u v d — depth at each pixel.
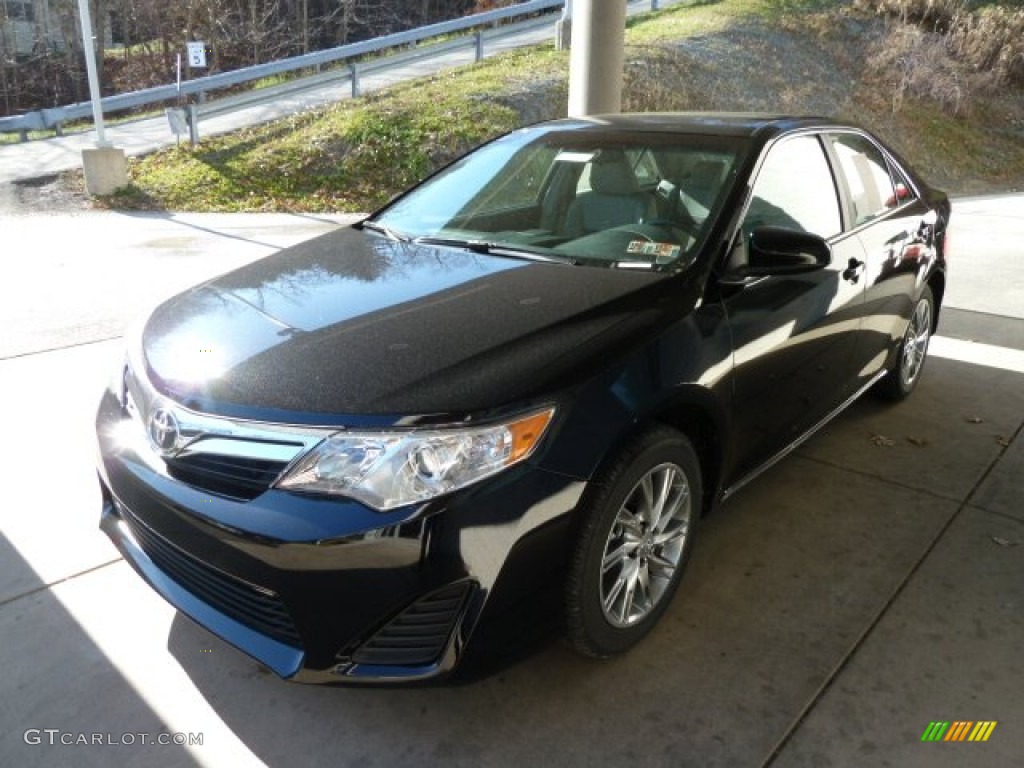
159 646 2.64
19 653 2.59
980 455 3.99
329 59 14.68
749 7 21.41
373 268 3.04
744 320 2.85
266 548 2.09
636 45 17.86
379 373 2.23
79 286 6.96
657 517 2.58
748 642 2.67
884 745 2.26
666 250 2.91
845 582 2.99
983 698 2.43
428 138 13.08
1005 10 22.44
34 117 13.84
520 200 3.46
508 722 2.35
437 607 2.11
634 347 2.45
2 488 3.56
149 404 2.41
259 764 2.20
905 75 19.59
